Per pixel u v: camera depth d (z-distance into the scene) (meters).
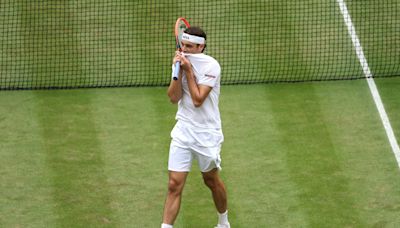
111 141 39.19
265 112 42.28
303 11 53.56
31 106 42.97
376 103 43.06
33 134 39.88
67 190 34.84
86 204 33.75
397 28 51.78
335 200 34.00
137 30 51.84
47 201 33.91
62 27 51.94
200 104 29.44
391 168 36.62
